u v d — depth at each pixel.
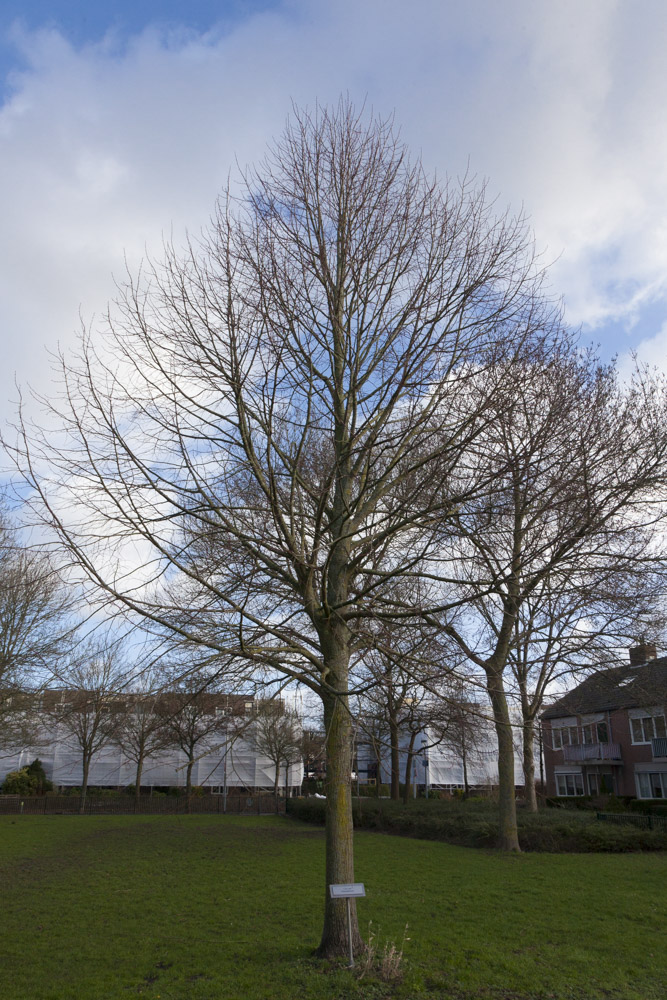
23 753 48.69
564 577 10.16
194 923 11.05
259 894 13.31
